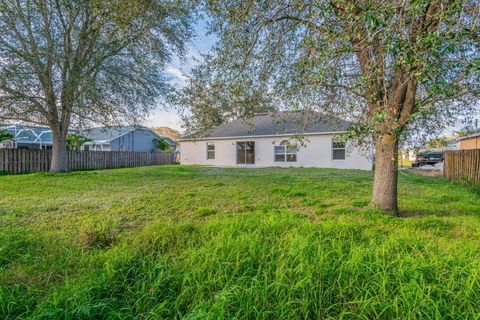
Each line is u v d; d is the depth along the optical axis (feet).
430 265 7.79
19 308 6.65
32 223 14.07
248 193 23.31
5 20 27.32
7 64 28.63
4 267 8.94
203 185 28.17
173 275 7.93
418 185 29.43
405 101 13.17
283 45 15.56
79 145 61.26
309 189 25.43
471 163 28.96
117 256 9.12
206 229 12.07
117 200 19.99
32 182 29.63
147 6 20.06
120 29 25.18
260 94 16.74
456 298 6.58
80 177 34.35
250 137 59.77
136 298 7.25
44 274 8.49
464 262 8.12
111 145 82.69
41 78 30.53
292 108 13.15
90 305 6.54
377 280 7.30
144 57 33.24
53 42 28.96
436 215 15.96
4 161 41.04
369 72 9.98
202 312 6.11
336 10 9.75
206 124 19.16
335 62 10.23
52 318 6.14
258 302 6.68
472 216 15.47
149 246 10.50
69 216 15.51
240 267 8.27
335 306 6.73
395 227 13.16
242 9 13.89
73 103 32.04
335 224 12.51
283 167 54.34
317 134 52.19
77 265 9.07
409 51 7.48
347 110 16.08
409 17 7.74
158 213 16.39
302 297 6.91
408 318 6.07
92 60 32.65
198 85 17.94
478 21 7.13
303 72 12.17
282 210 16.72
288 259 8.50
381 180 16.37
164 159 77.25
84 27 29.94
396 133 9.75
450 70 8.27
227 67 15.64
